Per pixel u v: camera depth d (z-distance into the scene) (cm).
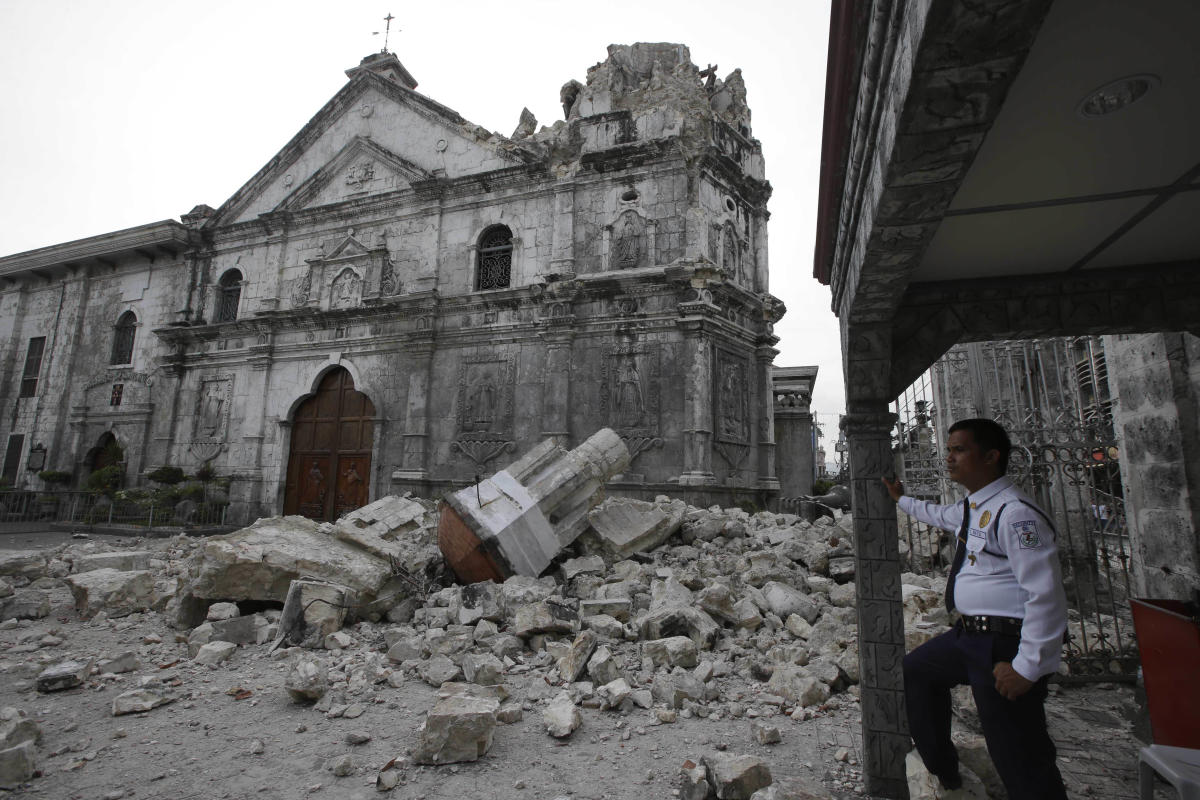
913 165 202
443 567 786
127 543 1436
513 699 478
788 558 831
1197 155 240
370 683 510
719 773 327
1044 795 249
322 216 1912
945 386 1141
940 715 304
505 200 1648
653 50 1634
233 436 1912
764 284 1695
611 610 644
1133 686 520
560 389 1439
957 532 300
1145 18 168
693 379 1339
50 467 2267
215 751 399
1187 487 537
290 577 679
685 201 1438
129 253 2278
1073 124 221
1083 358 944
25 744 366
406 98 1847
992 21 147
